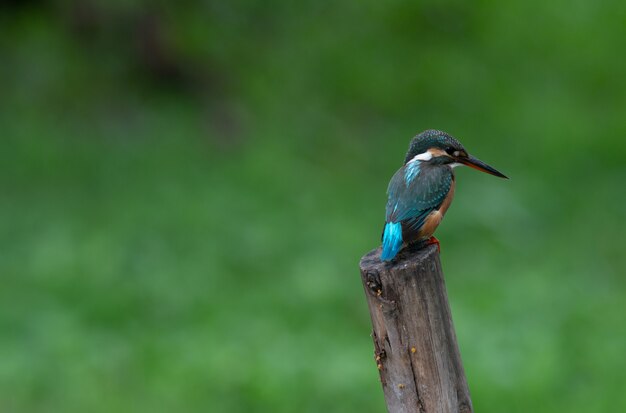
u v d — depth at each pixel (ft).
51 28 65.16
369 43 70.74
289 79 66.49
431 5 74.38
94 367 38.42
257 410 36.96
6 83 62.08
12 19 65.46
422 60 70.23
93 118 60.18
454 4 74.95
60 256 45.93
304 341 41.24
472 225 54.34
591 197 58.44
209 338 40.91
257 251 48.49
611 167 61.52
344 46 70.08
